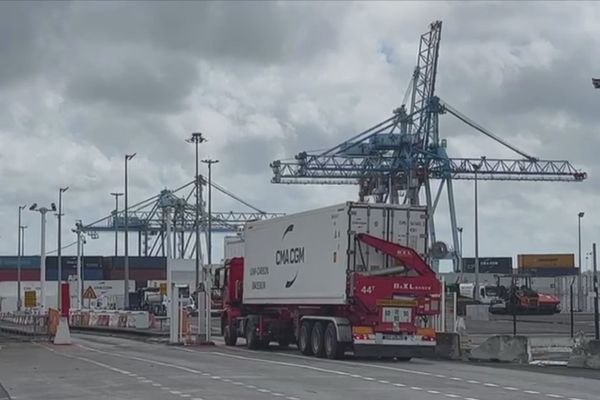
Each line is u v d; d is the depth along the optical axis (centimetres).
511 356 2803
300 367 2497
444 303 3089
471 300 7475
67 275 10662
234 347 3609
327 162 9300
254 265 3478
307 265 3020
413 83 9662
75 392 1841
